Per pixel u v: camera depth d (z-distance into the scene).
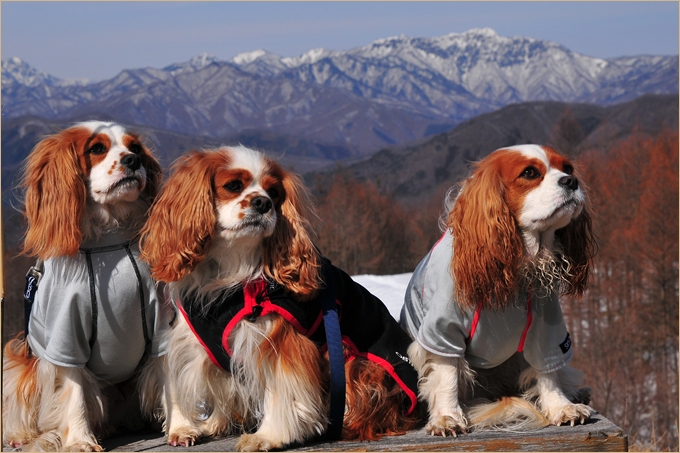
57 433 3.45
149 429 3.94
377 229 45.06
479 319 3.59
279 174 3.61
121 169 3.32
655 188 37.12
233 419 3.79
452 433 3.60
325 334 3.64
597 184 39.56
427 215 45.91
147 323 3.48
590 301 34.81
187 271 3.39
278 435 3.44
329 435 3.61
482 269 3.48
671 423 28.27
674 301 33.50
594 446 3.58
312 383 3.51
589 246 3.80
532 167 3.49
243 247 3.44
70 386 3.42
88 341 3.39
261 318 3.47
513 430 3.67
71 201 3.29
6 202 3.45
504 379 4.09
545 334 3.67
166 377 3.60
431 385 3.75
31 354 3.67
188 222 3.36
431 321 3.61
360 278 8.48
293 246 3.49
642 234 35.56
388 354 3.77
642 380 29.75
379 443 3.55
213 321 3.46
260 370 3.45
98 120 3.81
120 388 3.85
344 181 48.06
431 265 3.72
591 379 29.83
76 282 3.31
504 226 3.49
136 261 3.42
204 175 3.40
